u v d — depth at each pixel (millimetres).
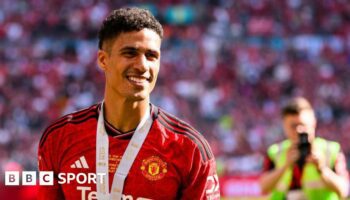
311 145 10023
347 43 54719
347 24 56406
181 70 48125
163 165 5383
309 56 52531
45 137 5594
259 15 56125
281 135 41906
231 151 39812
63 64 48250
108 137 5438
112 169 5414
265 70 50125
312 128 10109
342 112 47250
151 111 5500
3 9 52406
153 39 5215
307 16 56531
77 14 53500
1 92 44656
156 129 5426
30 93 45219
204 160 5410
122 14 5199
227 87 47469
